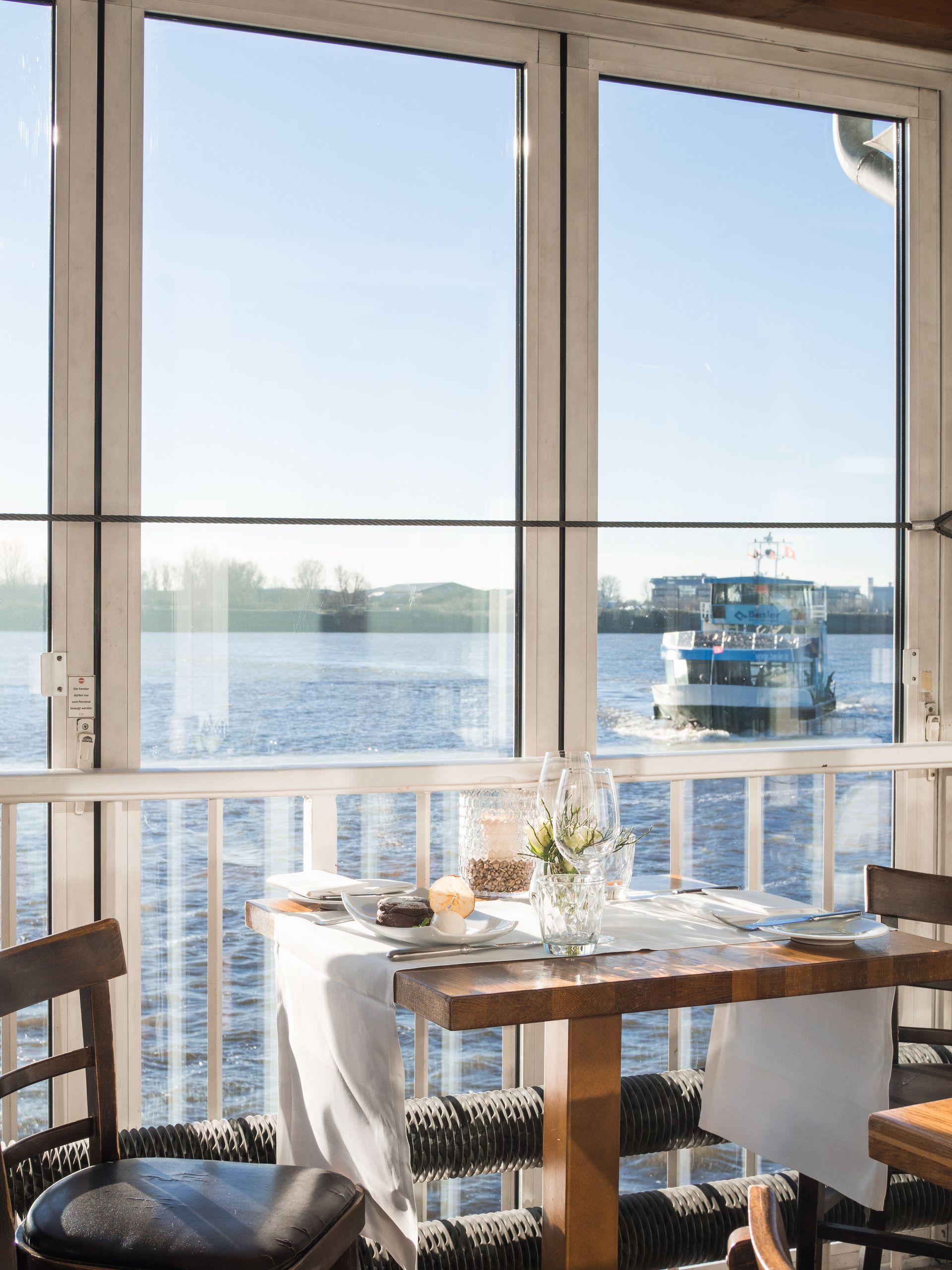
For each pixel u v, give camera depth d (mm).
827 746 2781
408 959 1663
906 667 2842
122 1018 2254
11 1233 1417
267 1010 2410
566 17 2562
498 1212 2268
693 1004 1588
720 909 1968
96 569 2275
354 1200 1582
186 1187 1581
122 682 2283
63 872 2230
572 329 2584
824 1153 1938
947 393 2877
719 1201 2238
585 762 2074
